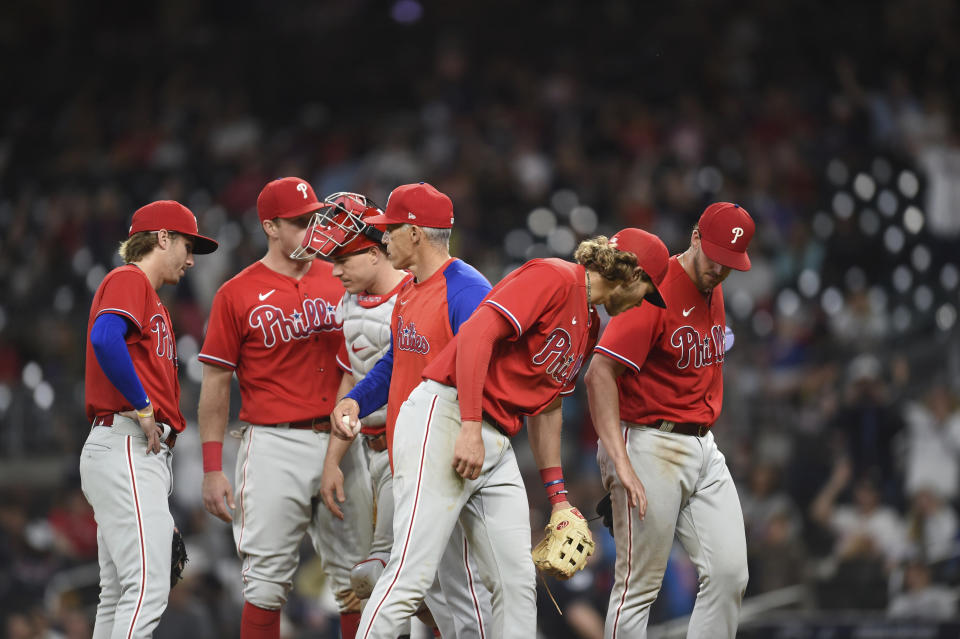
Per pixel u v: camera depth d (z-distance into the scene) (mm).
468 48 66062
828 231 46031
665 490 16062
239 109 64000
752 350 40594
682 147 52375
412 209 15422
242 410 17859
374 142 59062
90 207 55375
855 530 33781
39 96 71000
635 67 60500
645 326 15688
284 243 17531
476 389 14109
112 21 78562
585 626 26453
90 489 16141
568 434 38781
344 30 70125
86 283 50562
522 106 59281
